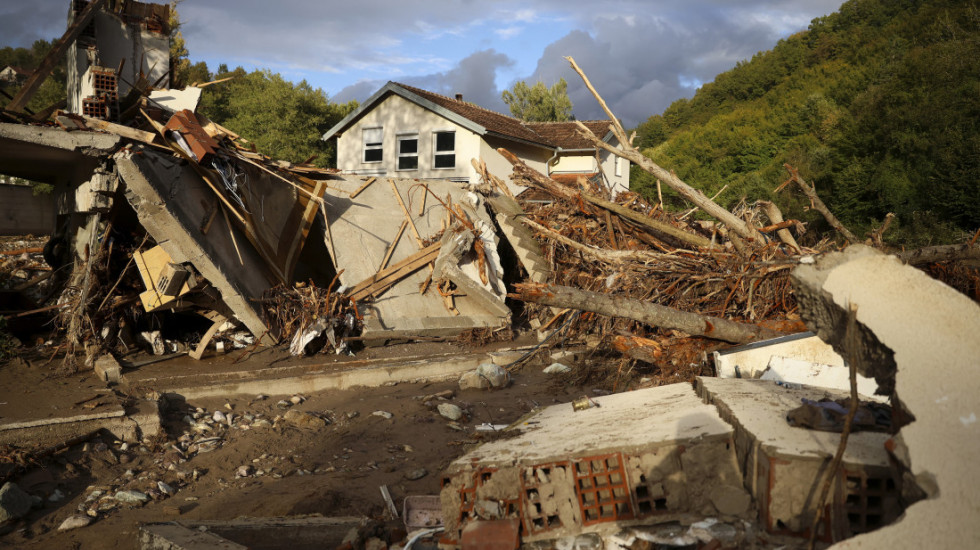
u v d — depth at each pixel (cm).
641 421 411
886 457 292
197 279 960
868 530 289
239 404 823
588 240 1336
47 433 634
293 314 1071
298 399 856
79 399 718
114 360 895
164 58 1356
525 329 1314
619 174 3048
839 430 327
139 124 1109
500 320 1237
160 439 688
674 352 796
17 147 952
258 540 456
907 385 259
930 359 259
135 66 1316
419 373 985
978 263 950
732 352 630
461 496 376
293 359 997
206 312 1089
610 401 515
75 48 1238
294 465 645
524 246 1332
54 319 1038
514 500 364
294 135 3647
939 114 2459
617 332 1070
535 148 2577
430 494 559
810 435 322
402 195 1384
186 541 417
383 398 875
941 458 236
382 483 585
